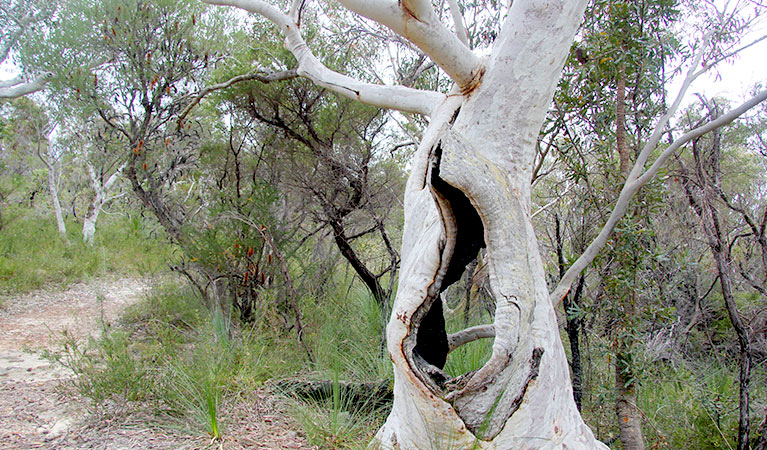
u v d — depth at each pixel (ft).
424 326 10.07
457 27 14.02
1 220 41.55
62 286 31.55
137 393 13.89
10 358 18.79
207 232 20.49
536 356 8.76
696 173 13.79
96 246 41.81
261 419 13.66
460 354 15.28
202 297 21.63
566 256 16.35
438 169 8.41
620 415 12.92
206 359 15.03
